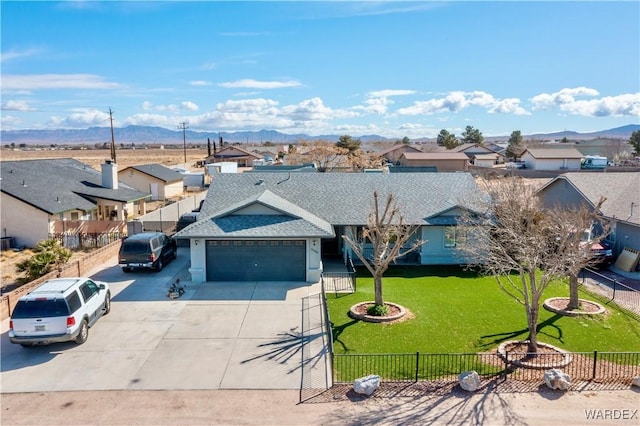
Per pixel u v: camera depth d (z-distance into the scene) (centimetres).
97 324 1694
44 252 2253
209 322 1719
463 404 1167
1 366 1380
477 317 1764
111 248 2703
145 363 1398
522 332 1619
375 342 1541
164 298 1980
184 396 1216
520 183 2706
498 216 2089
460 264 2562
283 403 1181
